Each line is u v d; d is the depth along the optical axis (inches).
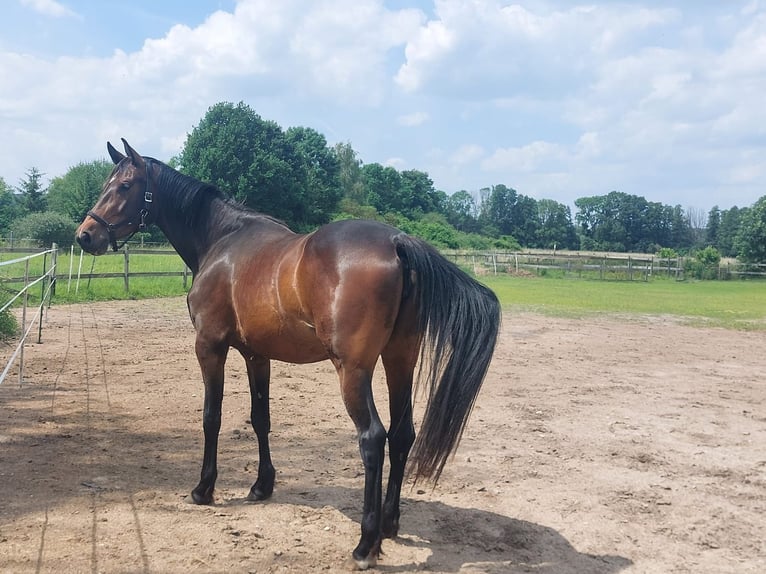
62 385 306.8
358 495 182.7
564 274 1478.8
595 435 254.2
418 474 135.8
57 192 2198.6
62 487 177.0
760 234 1780.3
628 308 797.2
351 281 135.8
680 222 4040.4
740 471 214.2
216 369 170.1
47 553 137.5
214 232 183.8
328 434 245.9
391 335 142.6
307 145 2596.0
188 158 1918.1
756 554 152.5
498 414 284.7
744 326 647.1
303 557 142.3
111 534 148.8
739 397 331.0
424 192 3636.8
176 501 172.4
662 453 232.5
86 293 685.3
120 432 235.0
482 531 161.2
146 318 564.7
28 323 498.0
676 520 171.9
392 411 151.7
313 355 154.2
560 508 178.4
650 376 384.5
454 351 132.6
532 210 4079.7
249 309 156.7
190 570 133.6
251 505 172.7
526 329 583.5
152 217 194.5
